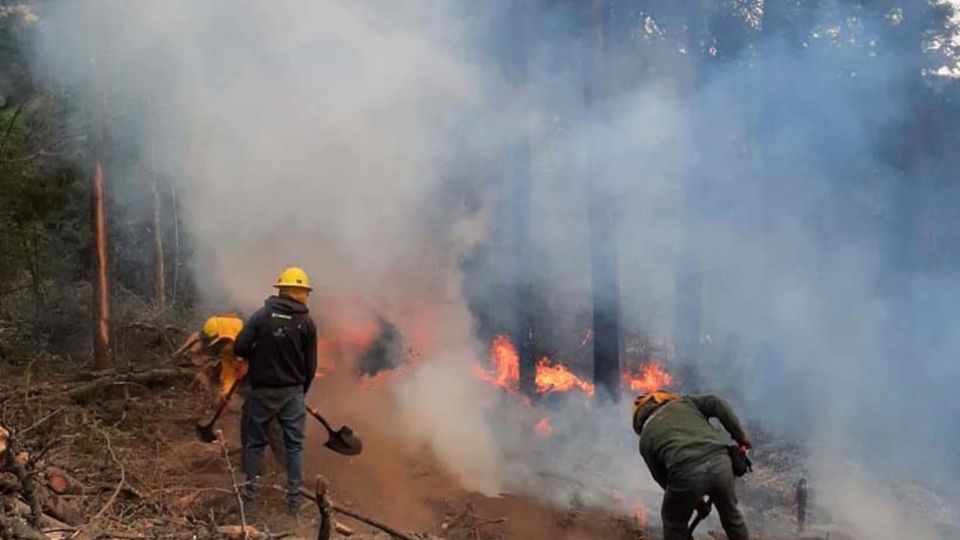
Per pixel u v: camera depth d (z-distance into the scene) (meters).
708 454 5.92
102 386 8.94
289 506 6.35
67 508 5.39
